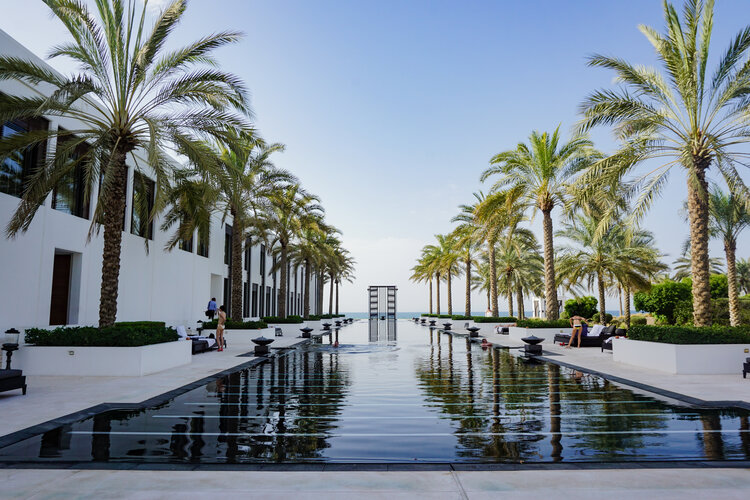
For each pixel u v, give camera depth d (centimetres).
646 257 2830
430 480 421
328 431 604
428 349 1928
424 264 5778
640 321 3938
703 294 1273
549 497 380
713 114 1289
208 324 2125
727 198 2478
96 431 600
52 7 1102
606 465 462
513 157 2231
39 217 1431
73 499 376
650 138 1355
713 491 393
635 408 748
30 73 1084
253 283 3881
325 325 3966
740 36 1211
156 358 1178
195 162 1198
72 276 1627
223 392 902
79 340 1096
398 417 685
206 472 443
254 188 2073
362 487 403
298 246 3450
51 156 1182
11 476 429
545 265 2270
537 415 698
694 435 580
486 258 4288
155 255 2192
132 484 409
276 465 463
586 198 1454
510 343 2200
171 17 1187
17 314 1341
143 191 1538
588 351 1789
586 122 1427
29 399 797
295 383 1021
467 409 742
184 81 1218
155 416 688
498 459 486
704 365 1134
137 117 1230
